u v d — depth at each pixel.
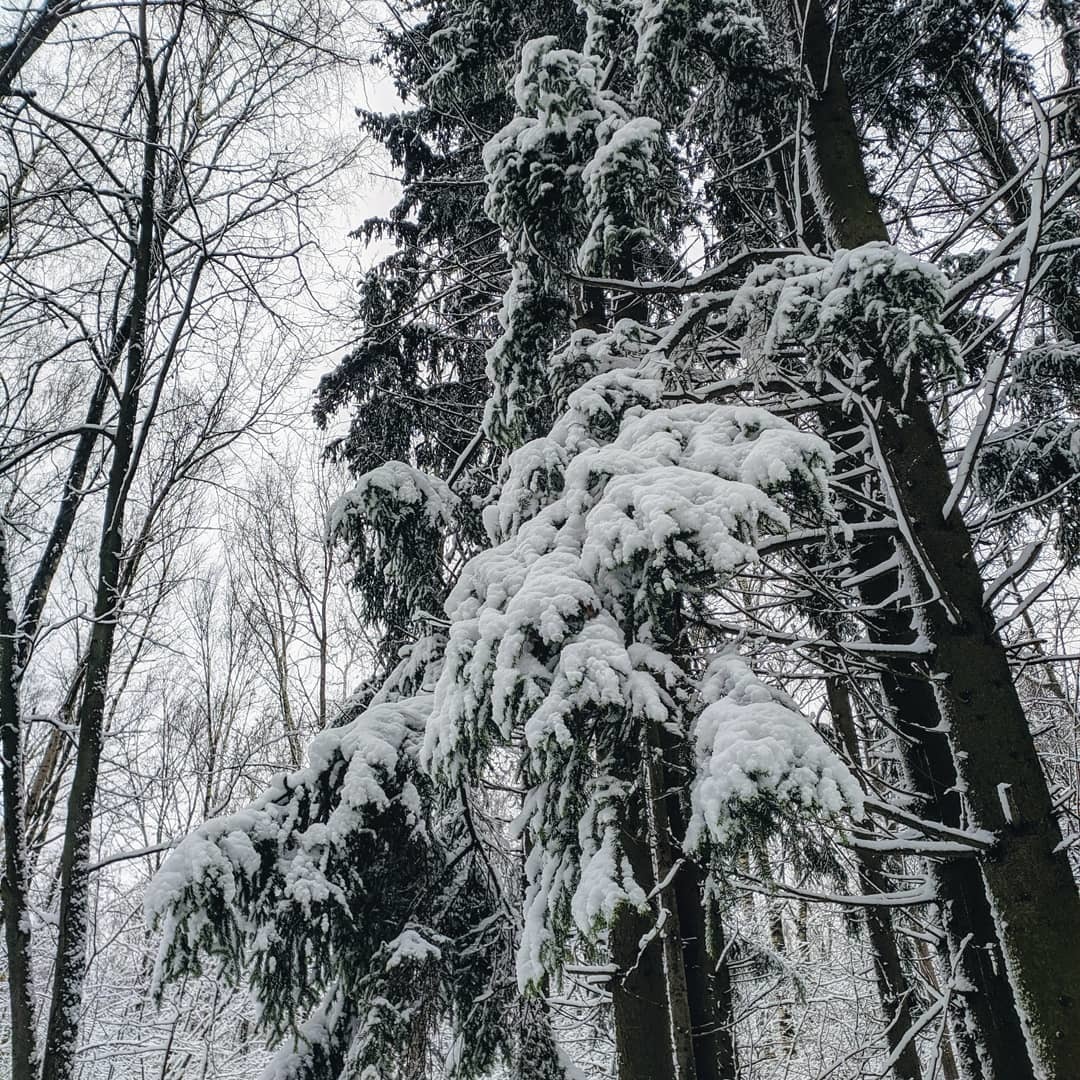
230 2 4.79
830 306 2.95
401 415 6.82
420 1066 3.91
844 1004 9.97
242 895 3.38
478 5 5.62
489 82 5.79
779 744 2.20
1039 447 4.47
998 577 3.23
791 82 3.82
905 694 3.95
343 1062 4.01
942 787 3.71
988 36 4.37
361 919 3.80
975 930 3.39
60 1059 3.40
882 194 4.97
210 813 9.61
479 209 7.16
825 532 3.11
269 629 13.41
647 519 2.53
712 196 5.48
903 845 2.98
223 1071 9.27
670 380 3.92
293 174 5.33
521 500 3.65
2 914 3.81
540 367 4.55
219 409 5.37
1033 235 2.82
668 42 3.62
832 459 2.69
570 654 2.47
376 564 5.07
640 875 3.20
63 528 4.46
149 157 4.32
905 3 4.64
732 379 3.75
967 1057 3.38
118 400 4.29
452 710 2.72
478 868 4.38
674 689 2.70
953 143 4.95
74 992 3.53
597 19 4.23
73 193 4.68
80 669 6.35
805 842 2.65
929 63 4.69
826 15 4.48
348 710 5.37
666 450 2.88
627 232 3.64
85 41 4.62
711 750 2.39
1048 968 2.74
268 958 3.36
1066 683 7.91
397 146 8.09
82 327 4.37
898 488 3.42
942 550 3.38
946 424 4.84
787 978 7.34
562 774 2.75
